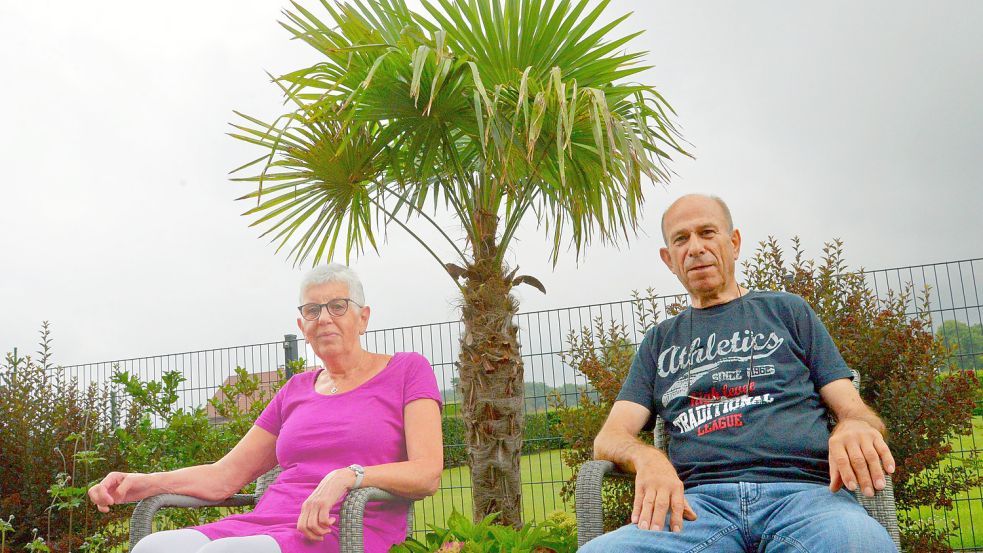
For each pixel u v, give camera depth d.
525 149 4.00
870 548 1.71
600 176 4.41
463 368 4.12
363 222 4.71
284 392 2.93
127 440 5.62
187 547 2.27
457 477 5.95
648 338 2.49
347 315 2.75
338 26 3.79
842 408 2.09
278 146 4.16
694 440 2.19
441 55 3.44
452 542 2.74
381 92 3.84
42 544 4.78
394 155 4.18
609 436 2.22
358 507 2.14
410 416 2.60
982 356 4.61
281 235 4.66
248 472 2.82
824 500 1.92
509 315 4.16
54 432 5.82
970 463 4.00
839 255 4.34
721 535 1.96
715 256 2.37
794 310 2.27
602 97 3.63
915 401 3.88
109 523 5.51
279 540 2.23
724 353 2.26
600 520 2.06
